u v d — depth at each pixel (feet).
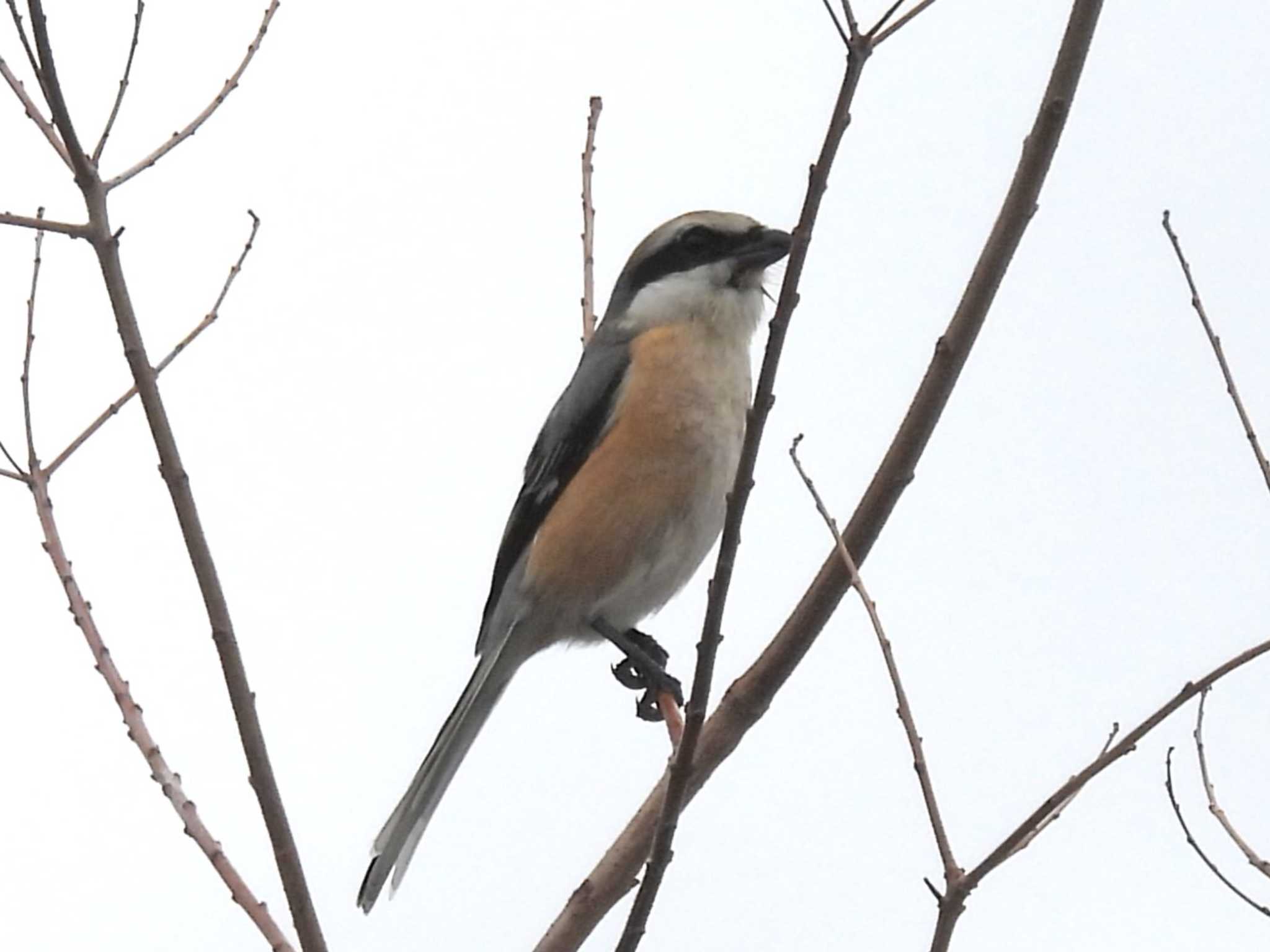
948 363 26.89
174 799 27.40
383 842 36.70
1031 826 22.08
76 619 29.19
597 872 29.30
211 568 25.58
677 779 23.50
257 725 25.41
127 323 25.68
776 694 28.99
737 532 23.02
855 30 21.17
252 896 26.48
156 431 25.57
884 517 27.76
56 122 25.67
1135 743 22.24
